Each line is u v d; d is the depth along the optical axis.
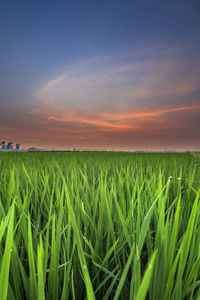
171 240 0.84
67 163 4.40
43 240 1.28
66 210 1.47
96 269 1.10
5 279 0.57
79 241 0.75
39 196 2.09
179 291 0.77
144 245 1.39
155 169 3.34
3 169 3.16
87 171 3.38
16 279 0.88
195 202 0.89
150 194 1.60
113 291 1.11
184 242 0.84
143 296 0.55
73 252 1.02
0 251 0.99
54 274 0.86
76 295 1.02
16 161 4.71
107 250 1.17
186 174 2.70
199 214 1.17
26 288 0.87
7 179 2.57
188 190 1.72
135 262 0.76
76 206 1.39
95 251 1.11
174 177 2.41
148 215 0.85
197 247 0.98
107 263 1.10
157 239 0.84
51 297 0.89
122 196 1.53
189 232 0.88
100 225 1.24
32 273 0.78
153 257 0.56
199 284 0.81
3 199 1.85
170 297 0.81
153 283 0.80
